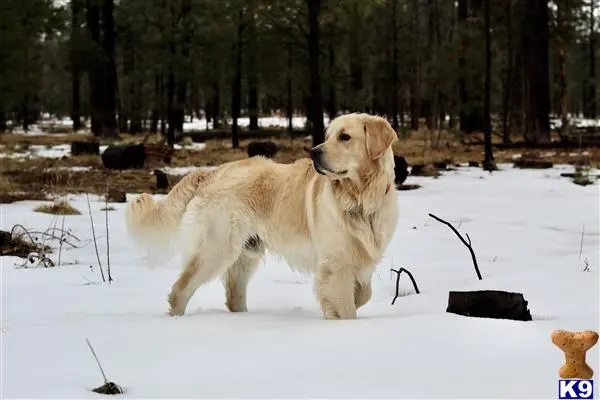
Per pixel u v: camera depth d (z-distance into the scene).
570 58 55.16
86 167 19.52
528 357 3.67
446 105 27.73
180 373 3.56
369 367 3.54
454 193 14.07
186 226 5.75
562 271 7.04
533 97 26.25
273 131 35.22
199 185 5.94
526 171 18.12
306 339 4.18
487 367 3.50
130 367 3.70
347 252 5.16
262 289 6.86
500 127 32.03
